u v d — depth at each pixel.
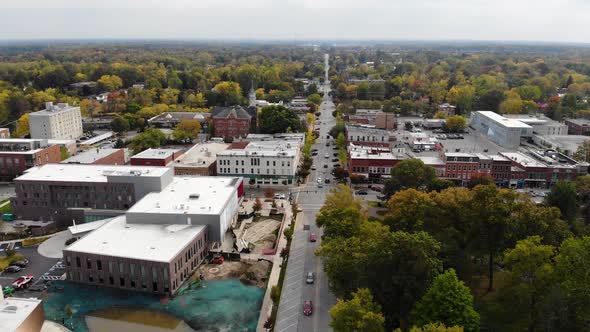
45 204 138.75
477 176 160.12
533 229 99.06
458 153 181.62
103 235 110.19
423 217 107.56
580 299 75.00
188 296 98.25
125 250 102.19
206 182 145.38
